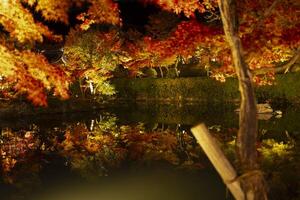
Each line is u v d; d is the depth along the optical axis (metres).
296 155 13.05
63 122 22.67
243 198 4.05
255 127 4.39
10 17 4.53
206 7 8.49
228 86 29.75
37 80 4.68
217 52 9.54
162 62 31.28
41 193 11.31
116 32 29.50
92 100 28.27
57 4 4.87
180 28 9.59
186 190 10.90
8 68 4.57
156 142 17.31
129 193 10.91
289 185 9.78
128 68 32.16
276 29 7.91
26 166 14.32
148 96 32.28
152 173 12.82
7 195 11.22
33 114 23.70
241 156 4.32
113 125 21.48
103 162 14.55
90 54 27.72
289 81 27.14
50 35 4.82
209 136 3.94
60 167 14.11
